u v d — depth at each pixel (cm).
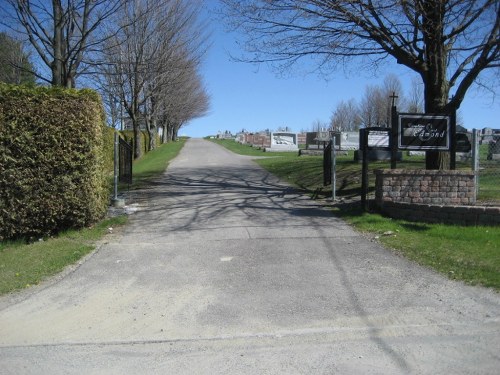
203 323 488
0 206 835
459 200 962
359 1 1008
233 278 620
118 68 2250
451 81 1114
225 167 2061
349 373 387
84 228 907
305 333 458
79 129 864
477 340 435
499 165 1469
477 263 625
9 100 834
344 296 547
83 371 403
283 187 1428
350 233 835
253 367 401
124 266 682
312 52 1233
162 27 2269
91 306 540
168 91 3259
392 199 962
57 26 1355
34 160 845
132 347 444
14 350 441
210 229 891
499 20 984
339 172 1531
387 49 1126
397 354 414
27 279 626
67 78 1393
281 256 709
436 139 999
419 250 702
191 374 393
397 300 530
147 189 1423
